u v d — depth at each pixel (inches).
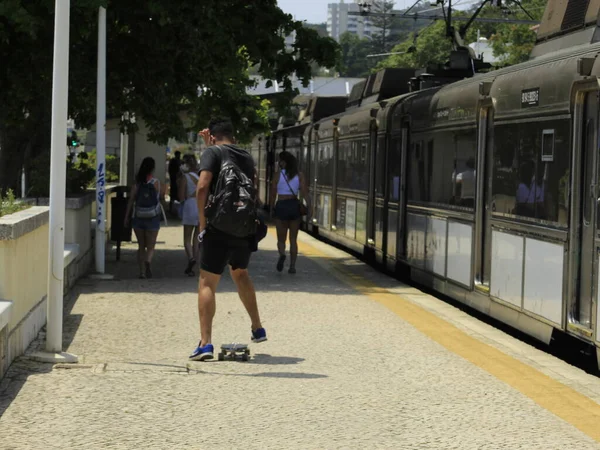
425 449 257.3
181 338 411.5
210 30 698.2
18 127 745.6
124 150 1255.5
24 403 292.4
